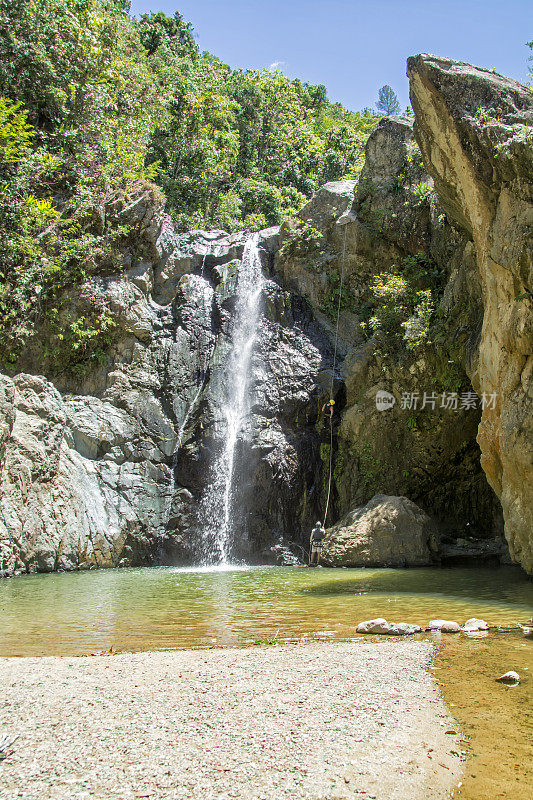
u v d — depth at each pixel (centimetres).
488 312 1187
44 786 332
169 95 2977
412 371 1725
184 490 1756
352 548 1521
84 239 1911
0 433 1379
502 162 1102
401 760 361
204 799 316
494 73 1270
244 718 429
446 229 1814
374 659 593
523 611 860
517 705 455
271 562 1678
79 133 2111
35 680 527
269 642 683
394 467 1834
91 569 1535
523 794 321
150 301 2066
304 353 2022
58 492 1527
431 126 1255
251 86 4091
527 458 1054
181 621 815
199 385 1942
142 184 2198
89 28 2305
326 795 320
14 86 2128
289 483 1783
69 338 1850
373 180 2145
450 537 1739
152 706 455
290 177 3909
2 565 1346
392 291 1850
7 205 1778
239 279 2142
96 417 1748
